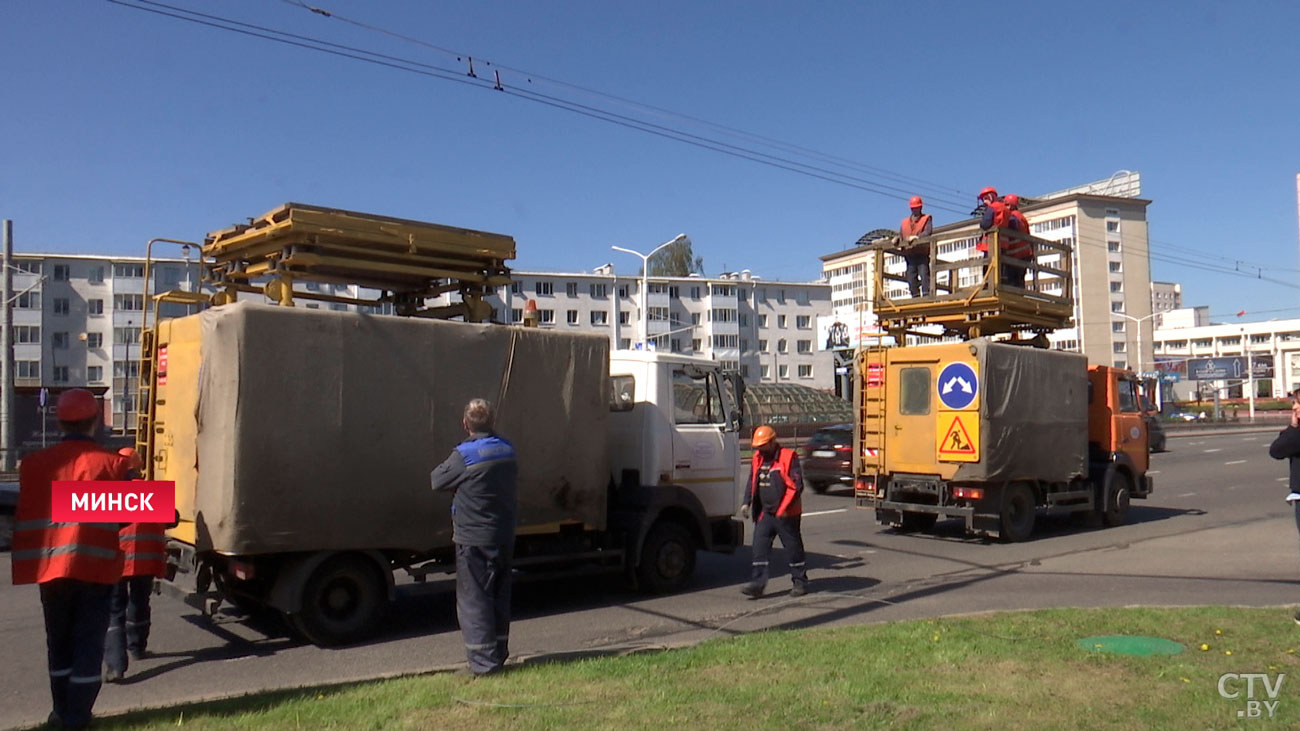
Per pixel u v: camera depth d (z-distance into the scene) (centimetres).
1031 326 1508
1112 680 583
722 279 7688
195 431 760
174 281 6128
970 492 1330
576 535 945
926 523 1523
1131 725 500
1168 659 633
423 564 851
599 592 1016
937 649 663
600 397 940
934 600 951
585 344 931
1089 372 1612
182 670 711
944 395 1368
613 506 1005
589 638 802
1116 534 1486
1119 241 8575
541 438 893
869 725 500
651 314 7281
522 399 881
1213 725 500
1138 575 1093
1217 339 13212
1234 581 1040
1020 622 756
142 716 530
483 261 920
